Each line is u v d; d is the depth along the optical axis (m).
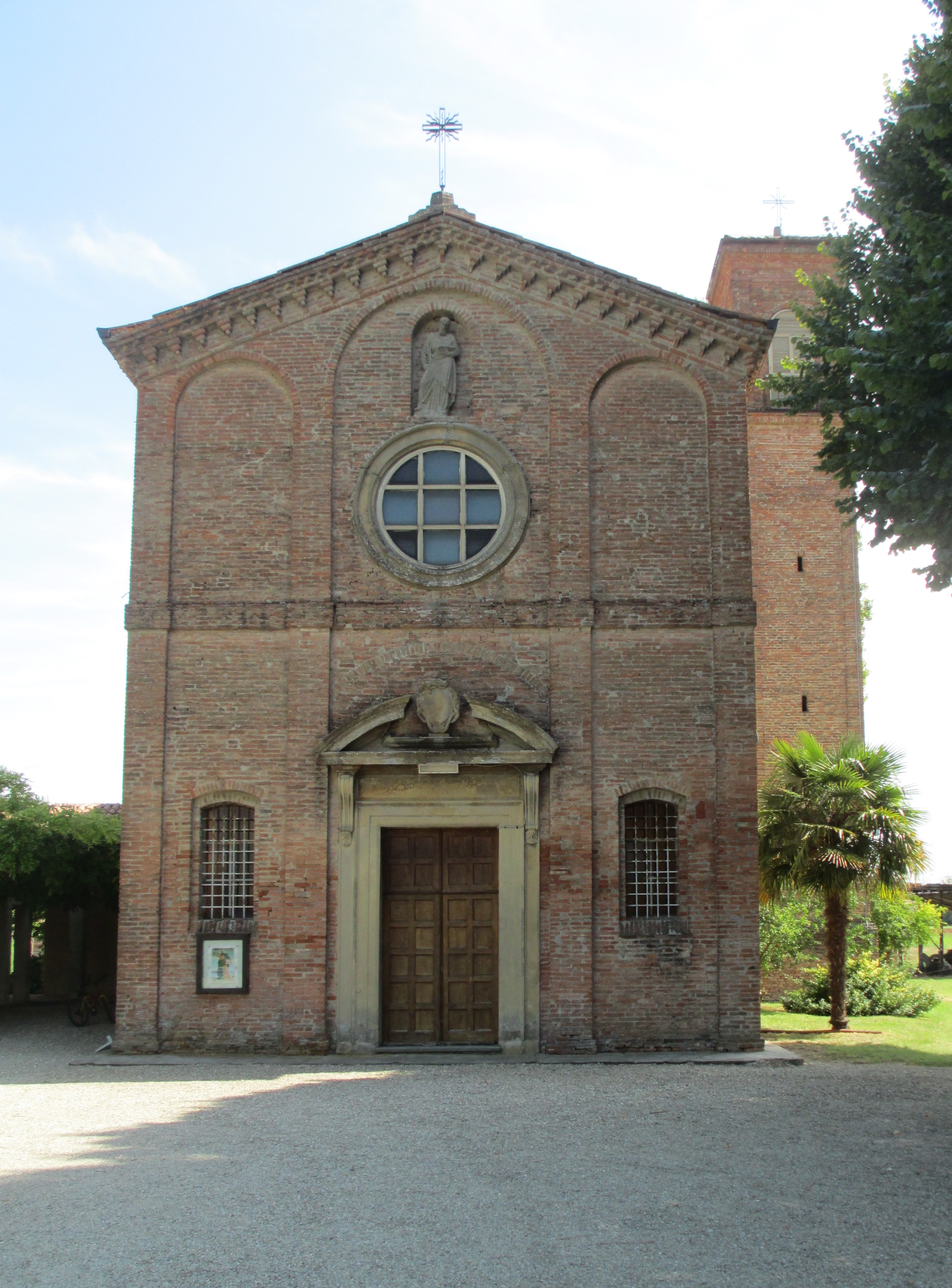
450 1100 15.11
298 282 20.52
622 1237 9.59
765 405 30.73
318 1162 11.87
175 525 20.11
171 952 19.05
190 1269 8.91
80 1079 17.02
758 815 20.27
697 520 20.08
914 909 29.09
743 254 32.19
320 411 20.28
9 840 23.14
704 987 18.92
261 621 19.72
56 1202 10.55
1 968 27.36
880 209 15.98
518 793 19.27
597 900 19.09
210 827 19.55
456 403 20.50
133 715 19.55
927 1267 8.98
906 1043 21.14
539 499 20.11
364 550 19.91
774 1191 10.85
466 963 19.30
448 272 20.70
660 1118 13.92
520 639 19.67
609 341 20.52
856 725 29.14
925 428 14.59
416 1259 9.09
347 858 19.08
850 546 29.72
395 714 19.06
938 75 13.70
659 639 19.70
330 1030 18.80
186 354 20.53
